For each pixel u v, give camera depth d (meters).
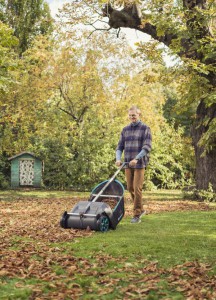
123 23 16.55
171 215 9.73
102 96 21.20
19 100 21.98
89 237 6.81
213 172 15.13
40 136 22.31
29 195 17.58
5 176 22.31
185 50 15.38
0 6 29.66
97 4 16.77
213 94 13.27
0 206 12.66
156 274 4.79
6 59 13.50
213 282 4.43
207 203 13.58
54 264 5.26
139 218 8.45
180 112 15.21
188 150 18.53
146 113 21.44
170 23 14.23
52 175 21.36
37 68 21.64
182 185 22.70
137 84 21.38
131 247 6.01
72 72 21.19
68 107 22.31
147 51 15.51
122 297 4.13
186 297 4.11
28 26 29.61
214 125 13.41
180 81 16.66
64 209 11.59
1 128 23.00
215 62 14.49
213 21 15.62
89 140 20.75
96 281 4.60
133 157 8.44
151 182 21.42
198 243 6.26
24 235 7.14
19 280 4.63
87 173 20.64
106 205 7.49
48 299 4.04
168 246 6.05
